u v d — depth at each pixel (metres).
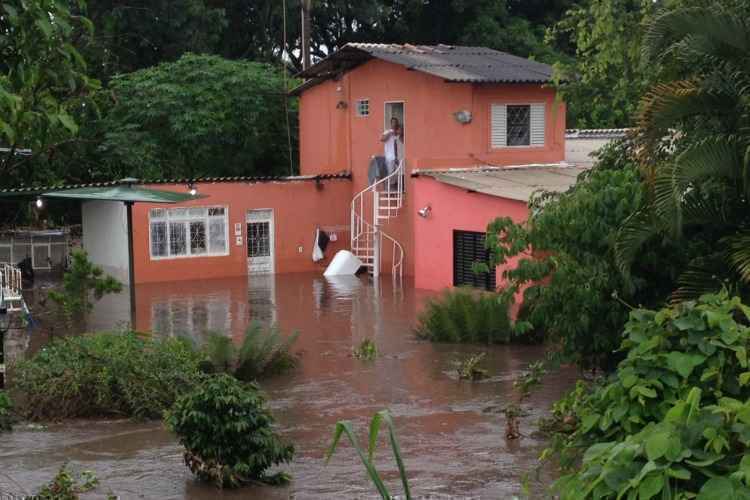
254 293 26.97
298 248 31.55
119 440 12.61
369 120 31.34
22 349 19.03
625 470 4.39
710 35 11.54
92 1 35.28
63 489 9.83
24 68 6.32
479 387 15.72
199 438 10.53
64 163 31.69
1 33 6.41
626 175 13.06
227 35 40.41
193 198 22.86
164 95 32.78
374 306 24.50
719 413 4.50
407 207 30.06
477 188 25.56
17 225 32.72
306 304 24.98
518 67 30.20
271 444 10.66
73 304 20.14
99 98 8.20
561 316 12.90
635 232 11.64
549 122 29.98
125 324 19.08
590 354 13.18
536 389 14.79
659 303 12.77
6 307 22.20
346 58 31.09
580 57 20.48
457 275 26.48
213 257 30.16
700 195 11.59
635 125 13.20
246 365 16.34
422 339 20.11
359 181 31.86
